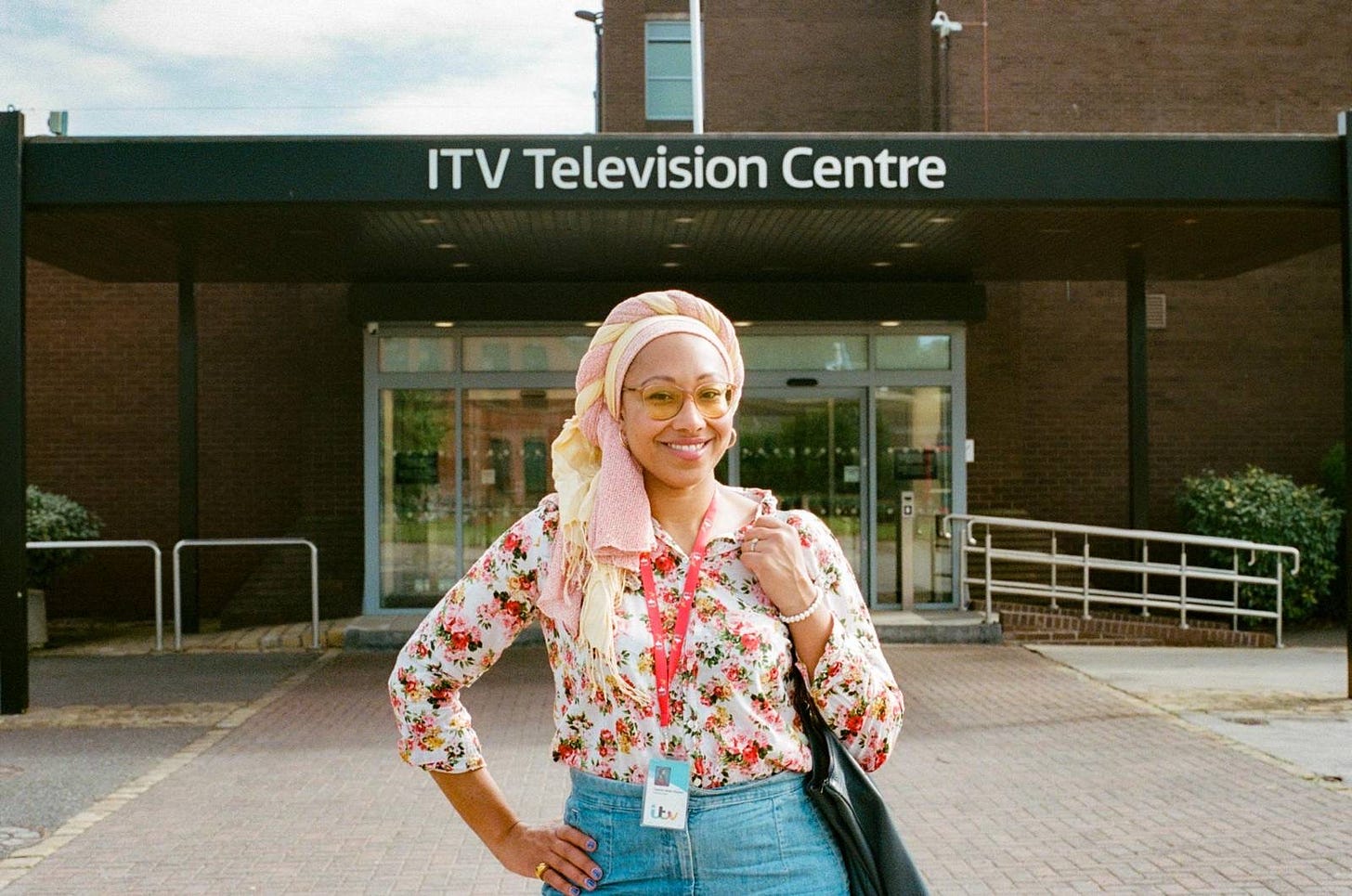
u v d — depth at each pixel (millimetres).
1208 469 15977
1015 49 15836
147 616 15406
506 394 13969
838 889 2256
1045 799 6812
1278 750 7879
